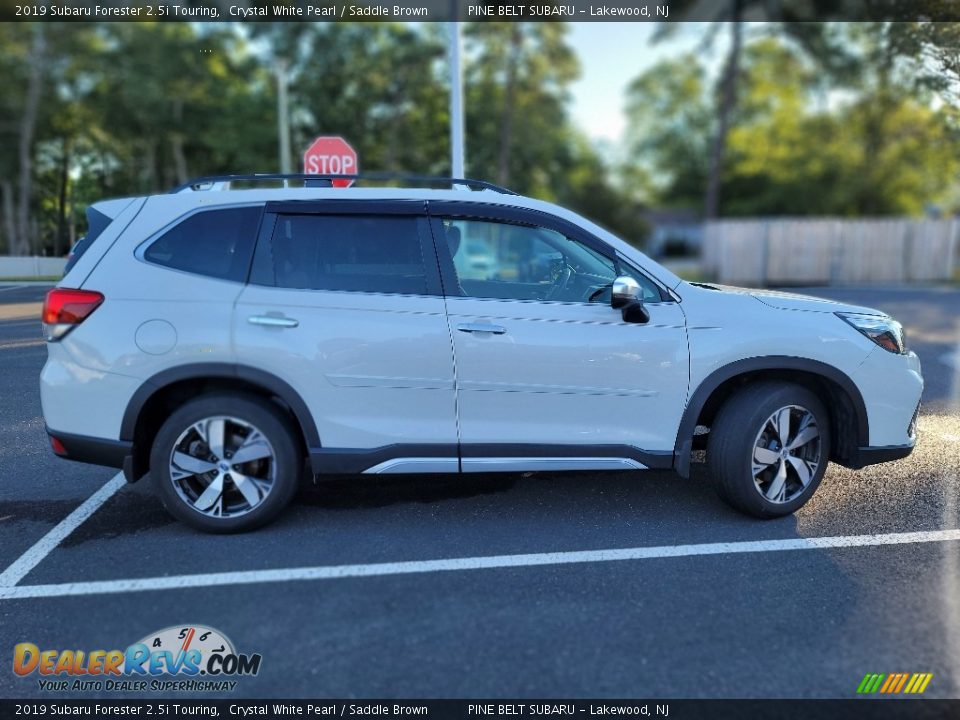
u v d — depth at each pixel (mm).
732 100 27109
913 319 11156
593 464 3582
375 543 3492
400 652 2594
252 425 3428
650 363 3523
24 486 4215
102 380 3295
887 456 3789
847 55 23156
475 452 3512
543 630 2729
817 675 2463
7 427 4871
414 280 3477
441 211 3555
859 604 2912
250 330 3303
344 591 3025
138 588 3055
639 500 4059
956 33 6547
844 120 27016
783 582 3098
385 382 3398
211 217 3438
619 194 42156
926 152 25141
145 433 3488
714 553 3379
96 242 3406
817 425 3729
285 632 2725
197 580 3119
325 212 3477
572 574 3174
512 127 25234
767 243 21281
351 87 22312
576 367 3480
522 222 3623
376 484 4285
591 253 3713
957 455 4781
